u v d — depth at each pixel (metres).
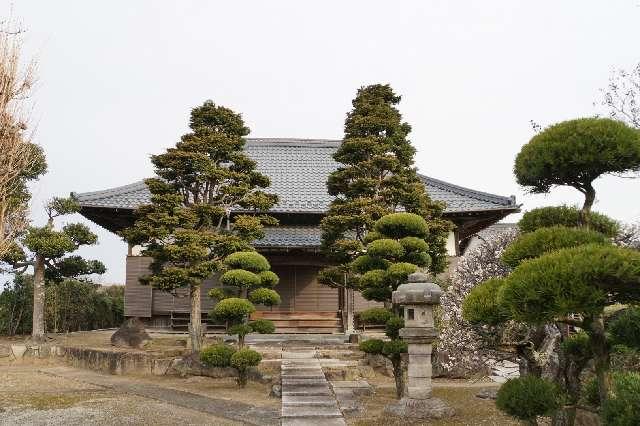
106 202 20.02
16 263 18.67
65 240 18.17
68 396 12.37
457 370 14.02
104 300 27.67
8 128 10.42
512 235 12.95
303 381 12.70
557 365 7.30
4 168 10.56
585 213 6.07
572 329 8.06
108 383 14.20
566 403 6.04
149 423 9.71
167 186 15.88
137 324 18.81
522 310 4.52
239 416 10.23
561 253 4.62
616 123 5.73
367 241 12.36
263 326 13.34
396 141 17.23
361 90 17.78
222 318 13.22
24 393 12.77
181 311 20.69
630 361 8.03
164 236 15.22
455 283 12.84
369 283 11.26
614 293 4.51
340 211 16.72
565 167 5.74
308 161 27.06
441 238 16.66
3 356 17.97
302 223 22.59
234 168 17.17
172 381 14.63
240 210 20.91
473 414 9.75
